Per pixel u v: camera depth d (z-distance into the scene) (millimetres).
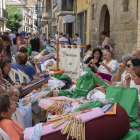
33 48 8992
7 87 3572
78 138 1890
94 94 3551
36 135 1930
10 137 2301
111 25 9703
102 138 1966
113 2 9344
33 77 5008
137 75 3172
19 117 2973
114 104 2223
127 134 2174
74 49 5059
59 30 27766
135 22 7383
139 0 7090
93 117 2020
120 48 8742
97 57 5559
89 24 13805
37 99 3623
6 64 3771
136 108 2680
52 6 34219
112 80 4262
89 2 13609
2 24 38656
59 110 3080
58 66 5363
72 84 4762
